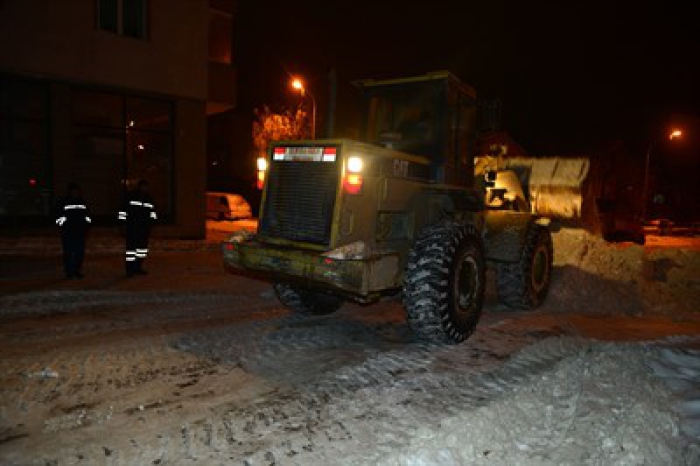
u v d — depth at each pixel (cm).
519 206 807
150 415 370
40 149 1321
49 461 308
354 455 320
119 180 1462
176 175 1554
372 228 549
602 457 313
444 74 613
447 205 637
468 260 559
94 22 1355
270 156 576
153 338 550
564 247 955
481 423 352
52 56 1290
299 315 672
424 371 470
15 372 443
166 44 1488
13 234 1262
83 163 1395
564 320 693
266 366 475
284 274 519
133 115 1480
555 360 509
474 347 552
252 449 326
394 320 663
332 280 483
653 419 357
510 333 616
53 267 985
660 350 527
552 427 361
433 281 518
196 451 323
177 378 441
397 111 657
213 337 559
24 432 342
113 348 514
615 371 451
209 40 1720
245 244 551
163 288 827
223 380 439
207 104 1681
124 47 1407
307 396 409
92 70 1355
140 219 924
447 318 523
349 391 420
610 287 848
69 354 493
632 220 1995
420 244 539
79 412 372
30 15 1254
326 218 521
